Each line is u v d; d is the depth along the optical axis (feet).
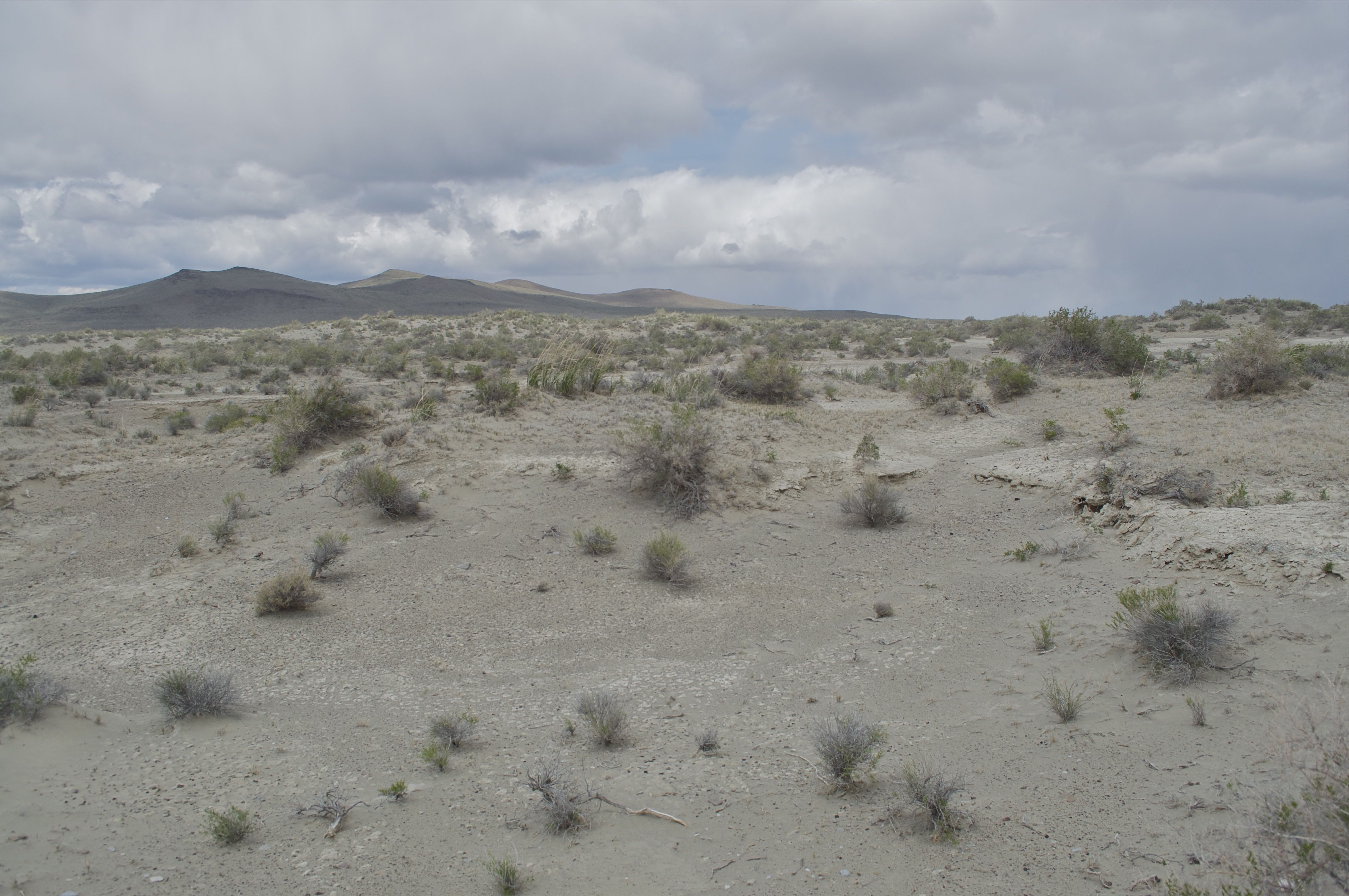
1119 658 22.06
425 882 14.03
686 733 20.80
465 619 30.55
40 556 38.37
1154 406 62.08
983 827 14.84
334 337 176.86
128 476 51.24
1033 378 81.10
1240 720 17.08
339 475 47.32
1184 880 12.12
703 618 30.53
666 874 14.16
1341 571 23.20
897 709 21.58
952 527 40.34
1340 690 14.58
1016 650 24.66
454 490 46.44
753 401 77.66
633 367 119.44
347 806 16.81
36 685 20.76
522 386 77.77
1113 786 15.64
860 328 223.10
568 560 37.42
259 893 13.65
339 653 27.30
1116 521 34.91
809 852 14.65
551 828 15.89
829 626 28.96
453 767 19.01
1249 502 33.63
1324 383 63.26
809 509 44.78
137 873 14.05
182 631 29.04
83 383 93.66
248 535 41.29
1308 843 10.58
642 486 46.55
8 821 15.02
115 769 18.24
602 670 25.82
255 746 20.16
